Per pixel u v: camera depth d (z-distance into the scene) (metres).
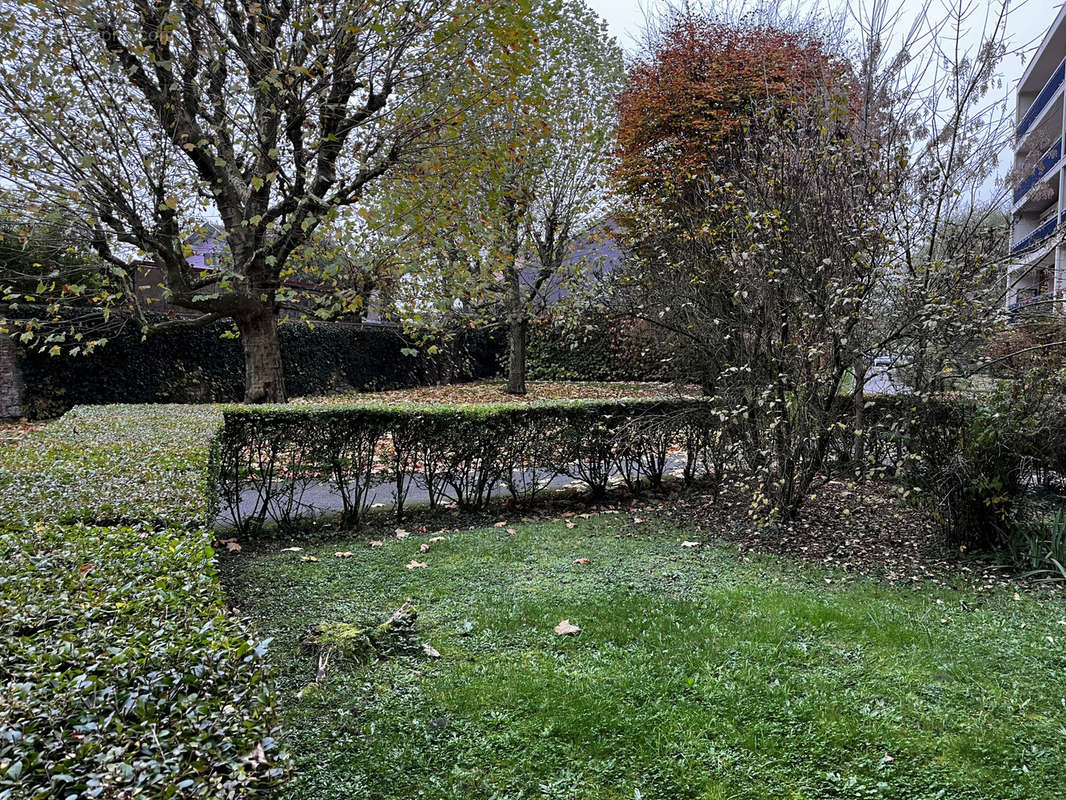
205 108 7.57
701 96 13.61
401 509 5.86
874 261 4.62
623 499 6.65
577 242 13.50
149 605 1.66
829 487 6.38
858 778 2.27
